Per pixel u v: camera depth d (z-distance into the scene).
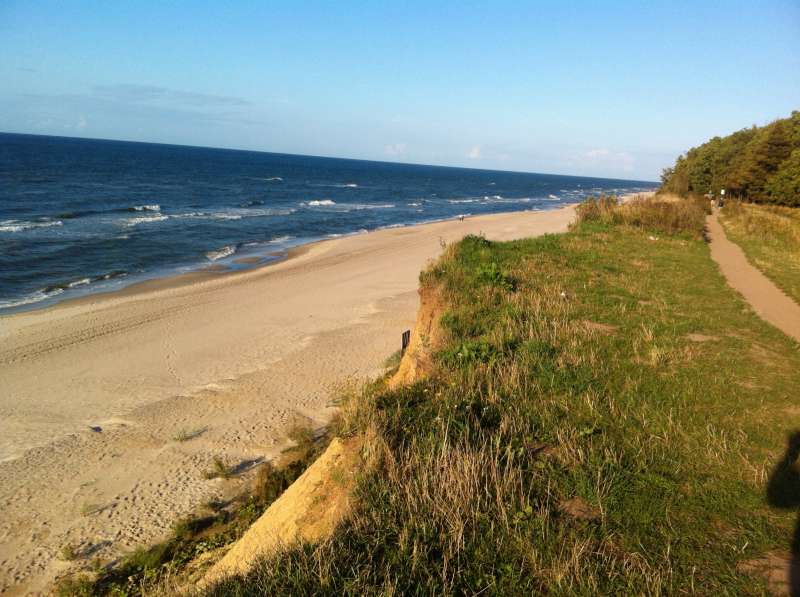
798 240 20.55
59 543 8.27
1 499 9.26
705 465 4.66
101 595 7.15
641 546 3.67
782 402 5.97
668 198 40.88
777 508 4.07
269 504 8.96
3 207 44.72
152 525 8.67
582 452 4.76
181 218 46.28
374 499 4.29
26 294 22.95
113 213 46.44
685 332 8.54
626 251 16.52
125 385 14.09
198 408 12.71
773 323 9.43
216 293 23.44
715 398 6.03
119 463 10.43
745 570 3.46
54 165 91.50
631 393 6.09
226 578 4.25
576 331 8.15
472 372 6.52
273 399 13.16
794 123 45.19
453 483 4.29
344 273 27.91
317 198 75.88
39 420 12.15
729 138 59.25
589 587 3.30
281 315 20.33
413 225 51.47
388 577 3.41
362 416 5.66
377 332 18.30
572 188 165.25
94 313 20.16
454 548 3.72
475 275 11.35
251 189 80.94
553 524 3.91
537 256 14.53
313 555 3.78
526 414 5.59
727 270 14.42
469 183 151.00
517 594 3.35
